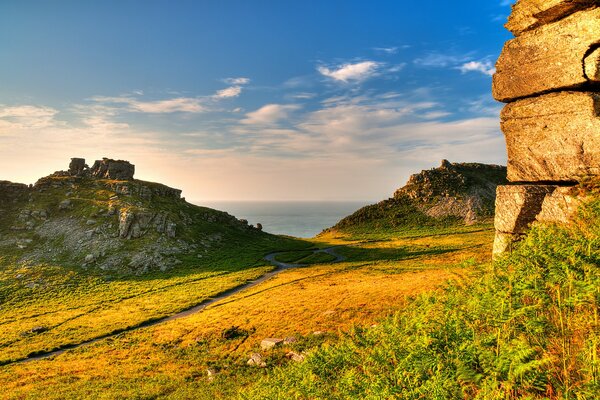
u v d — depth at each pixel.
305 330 40.38
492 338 5.87
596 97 12.26
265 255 128.75
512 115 14.87
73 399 29.19
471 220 172.25
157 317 62.91
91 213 130.38
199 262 114.00
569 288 5.86
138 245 117.00
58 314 68.44
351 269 93.38
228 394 24.22
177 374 33.09
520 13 14.17
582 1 12.29
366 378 8.14
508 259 8.34
